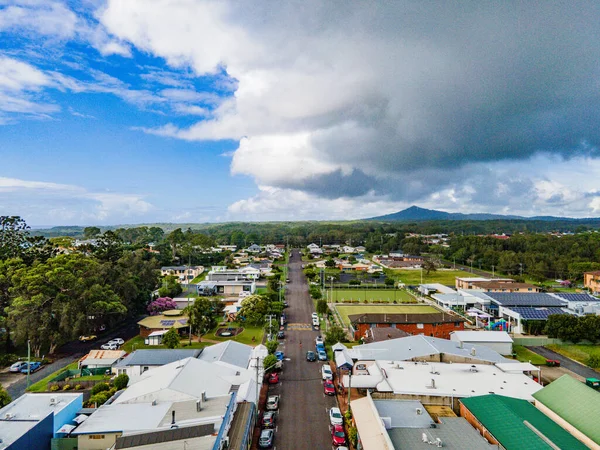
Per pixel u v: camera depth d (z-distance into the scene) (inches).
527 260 6087.6
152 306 3481.8
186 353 2158.0
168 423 1289.4
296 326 3184.1
